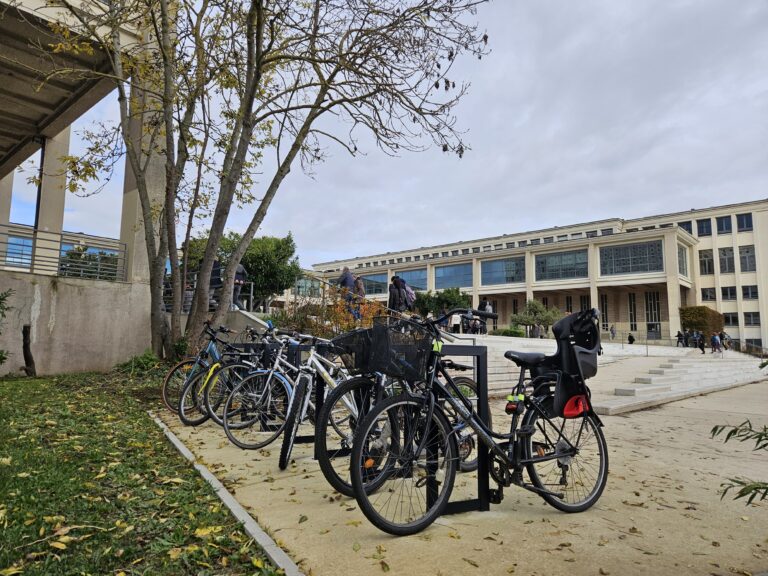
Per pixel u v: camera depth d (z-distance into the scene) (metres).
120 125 9.66
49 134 15.86
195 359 7.02
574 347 3.52
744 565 2.62
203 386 6.05
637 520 3.26
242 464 4.46
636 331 45.19
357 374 4.14
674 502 3.66
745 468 4.73
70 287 11.46
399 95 8.68
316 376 4.66
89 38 9.66
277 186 9.98
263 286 23.58
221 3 9.02
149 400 7.76
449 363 3.90
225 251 22.97
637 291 47.00
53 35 10.53
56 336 11.20
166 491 3.60
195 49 9.41
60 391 8.20
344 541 2.82
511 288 51.44
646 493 3.88
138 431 5.63
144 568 2.46
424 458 3.16
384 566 2.48
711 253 51.66
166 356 10.26
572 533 3.00
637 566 2.57
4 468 3.80
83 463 4.16
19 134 16.17
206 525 2.98
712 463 4.93
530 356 3.46
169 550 2.63
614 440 6.08
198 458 4.53
